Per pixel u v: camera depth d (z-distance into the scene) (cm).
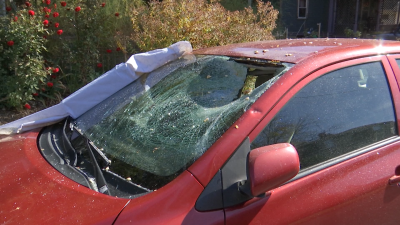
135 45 700
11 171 184
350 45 225
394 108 213
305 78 189
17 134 239
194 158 168
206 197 153
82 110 253
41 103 614
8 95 550
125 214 147
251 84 211
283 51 224
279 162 149
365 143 199
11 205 157
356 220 182
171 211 148
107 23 673
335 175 180
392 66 221
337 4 1586
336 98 197
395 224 196
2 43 562
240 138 165
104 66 690
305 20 1561
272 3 1365
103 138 215
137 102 239
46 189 166
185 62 262
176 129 196
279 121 177
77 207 153
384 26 1590
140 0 713
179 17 522
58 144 220
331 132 191
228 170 158
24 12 569
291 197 167
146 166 180
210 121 185
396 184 193
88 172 187
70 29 635
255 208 158
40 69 573
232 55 237
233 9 957
